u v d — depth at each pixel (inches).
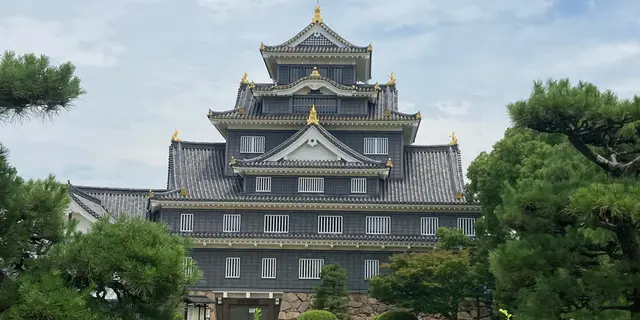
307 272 2437.3
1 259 720.3
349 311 2327.8
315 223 2474.2
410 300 2041.1
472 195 2300.7
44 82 699.4
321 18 2859.3
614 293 897.5
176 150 2679.6
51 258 737.0
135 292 729.0
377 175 2502.5
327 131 2630.4
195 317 2299.5
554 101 935.7
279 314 2400.3
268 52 2792.8
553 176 1005.2
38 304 637.9
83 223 2049.7
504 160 1993.1
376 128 2625.5
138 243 725.3
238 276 2436.0
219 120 2628.0
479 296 2026.3
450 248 2144.4
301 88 2674.7
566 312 941.8
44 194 766.5
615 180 922.1
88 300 712.4
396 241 2389.3
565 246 939.3
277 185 2519.7
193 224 2474.2
